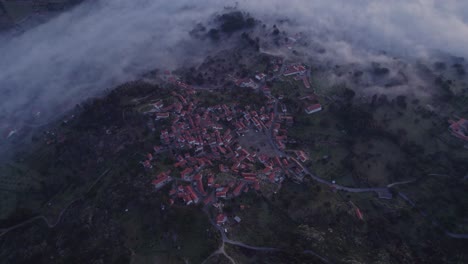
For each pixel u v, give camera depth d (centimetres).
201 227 16250
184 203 17238
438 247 16000
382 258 15175
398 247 15962
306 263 14488
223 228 16262
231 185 18025
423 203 18100
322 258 14812
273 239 15925
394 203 18200
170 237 15938
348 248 15512
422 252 15900
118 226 16700
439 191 18600
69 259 15738
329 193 18512
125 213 17225
